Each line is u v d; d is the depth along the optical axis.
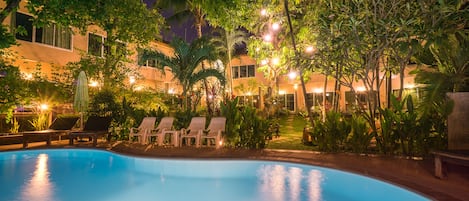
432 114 7.17
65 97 12.83
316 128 8.20
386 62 9.38
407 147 7.38
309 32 11.41
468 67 8.21
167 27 14.87
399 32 7.31
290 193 5.32
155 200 5.04
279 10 12.58
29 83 11.71
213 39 19.67
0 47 7.80
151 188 5.81
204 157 7.46
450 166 5.91
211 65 16.42
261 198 5.06
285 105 25.89
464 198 3.97
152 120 10.71
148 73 21.33
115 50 14.78
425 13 7.17
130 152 8.45
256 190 5.55
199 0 8.76
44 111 12.27
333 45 8.20
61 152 9.50
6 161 8.48
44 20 8.69
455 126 6.41
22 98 11.15
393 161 6.59
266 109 16.81
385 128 7.46
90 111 12.24
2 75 11.27
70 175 6.91
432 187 4.51
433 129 7.16
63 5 8.21
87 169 7.56
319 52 8.72
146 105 13.48
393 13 7.82
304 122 18.45
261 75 26.88
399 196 4.61
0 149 9.11
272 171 6.84
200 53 12.66
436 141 7.00
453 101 6.47
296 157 7.28
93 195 5.32
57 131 10.27
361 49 7.99
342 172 5.78
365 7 7.74
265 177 6.50
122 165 8.05
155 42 20.23
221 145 9.27
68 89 13.35
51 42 15.52
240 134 9.12
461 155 4.61
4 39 7.80
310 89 24.83
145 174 7.06
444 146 6.96
